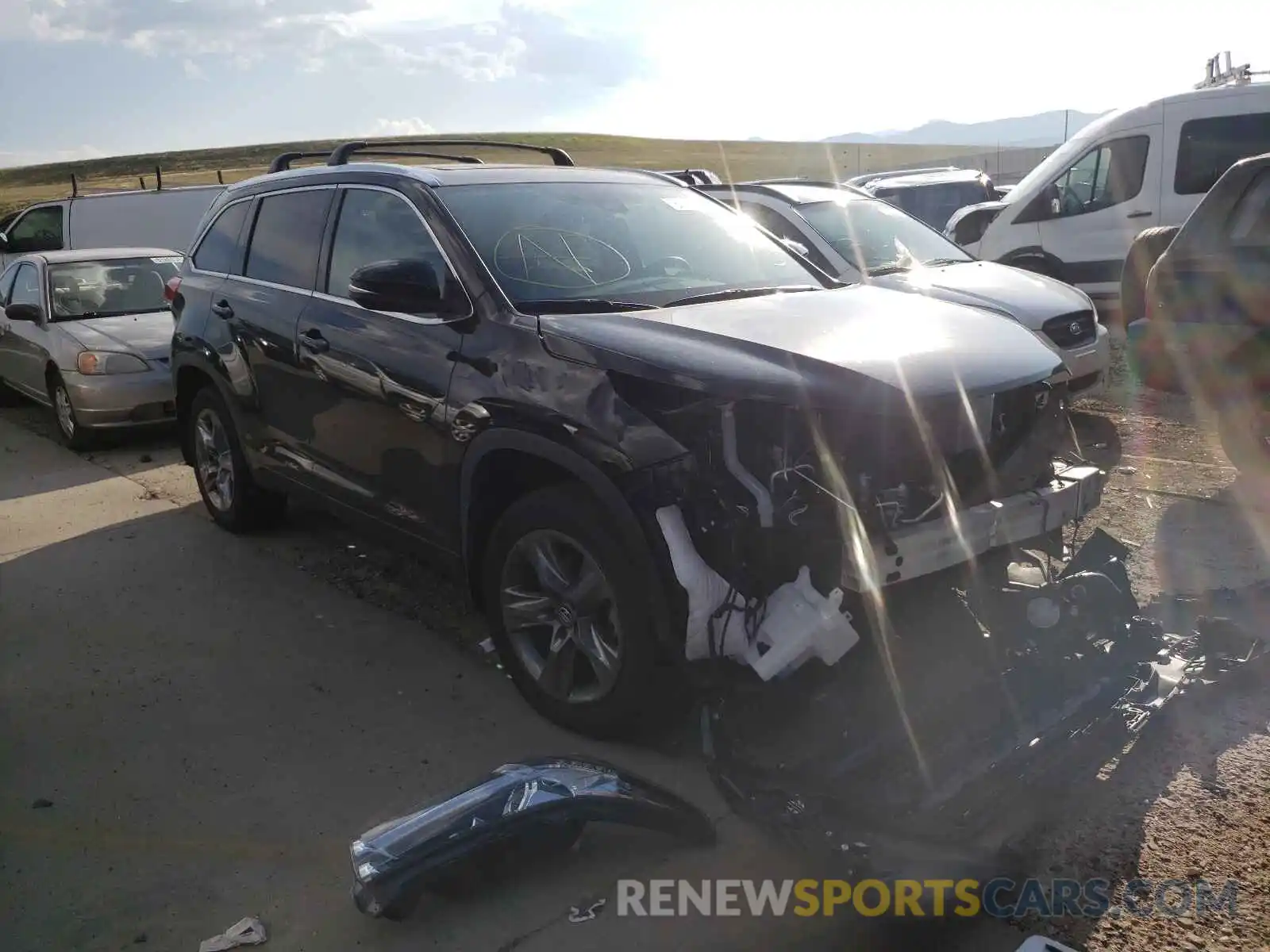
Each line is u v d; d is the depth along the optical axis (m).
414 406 4.06
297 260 5.08
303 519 6.42
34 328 9.34
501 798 2.95
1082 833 3.12
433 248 4.20
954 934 2.77
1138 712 3.39
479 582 4.07
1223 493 6.00
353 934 2.83
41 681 4.40
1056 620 3.50
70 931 2.87
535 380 3.60
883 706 3.32
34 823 3.37
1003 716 3.24
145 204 14.20
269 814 3.38
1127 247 10.55
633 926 2.83
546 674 3.76
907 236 8.34
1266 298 5.85
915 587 3.34
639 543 3.27
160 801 3.47
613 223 4.53
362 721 3.96
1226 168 9.94
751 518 3.17
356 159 5.62
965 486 3.44
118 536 6.29
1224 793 3.27
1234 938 2.69
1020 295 7.27
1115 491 6.14
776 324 3.65
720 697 3.32
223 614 5.04
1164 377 6.39
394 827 2.90
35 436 9.53
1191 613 4.27
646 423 3.30
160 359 8.59
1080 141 10.92
